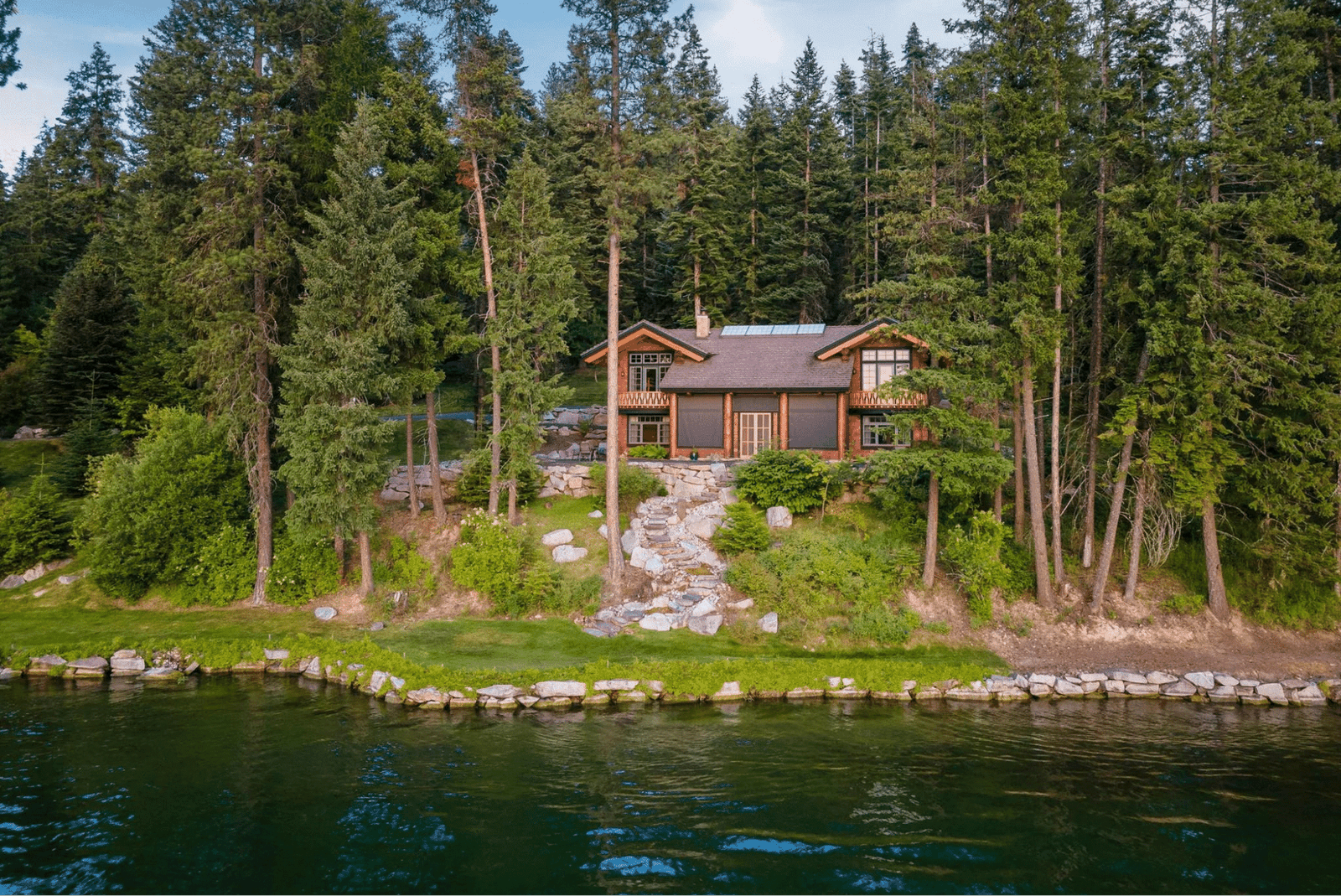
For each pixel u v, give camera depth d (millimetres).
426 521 30812
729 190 49750
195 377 28516
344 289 26125
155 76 37062
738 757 17281
